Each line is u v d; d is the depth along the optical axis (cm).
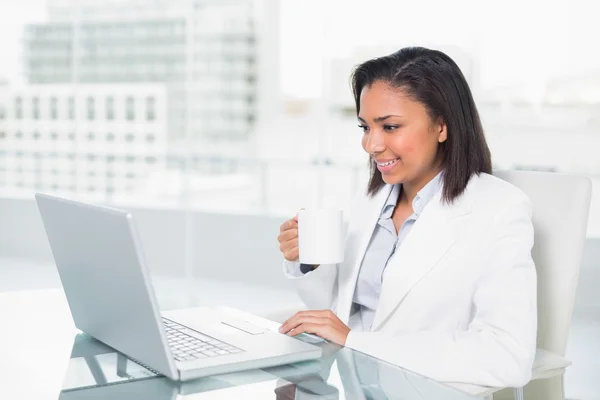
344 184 575
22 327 131
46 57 650
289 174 645
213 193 681
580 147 478
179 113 694
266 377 105
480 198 142
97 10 677
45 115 656
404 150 142
